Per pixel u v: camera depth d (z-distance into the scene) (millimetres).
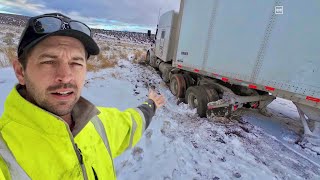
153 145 3748
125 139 1254
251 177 3123
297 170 3377
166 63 10234
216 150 3814
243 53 4340
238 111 6074
